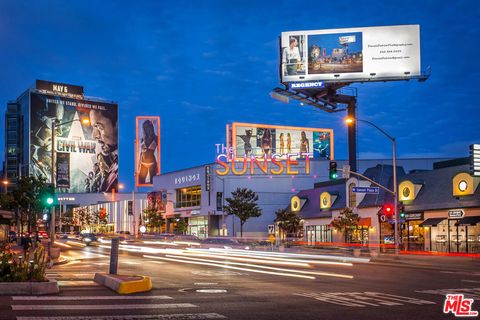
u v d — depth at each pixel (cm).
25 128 19850
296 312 1232
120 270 2588
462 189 4719
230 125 11062
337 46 7156
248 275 2306
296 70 7212
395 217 4206
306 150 11500
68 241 8575
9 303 1287
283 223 7594
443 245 4806
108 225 14912
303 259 3656
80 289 1620
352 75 7075
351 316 1180
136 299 1415
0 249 1842
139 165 16488
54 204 3434
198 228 10106
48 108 19938
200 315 1162
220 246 6056
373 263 3266
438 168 5684
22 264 1602
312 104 7638
